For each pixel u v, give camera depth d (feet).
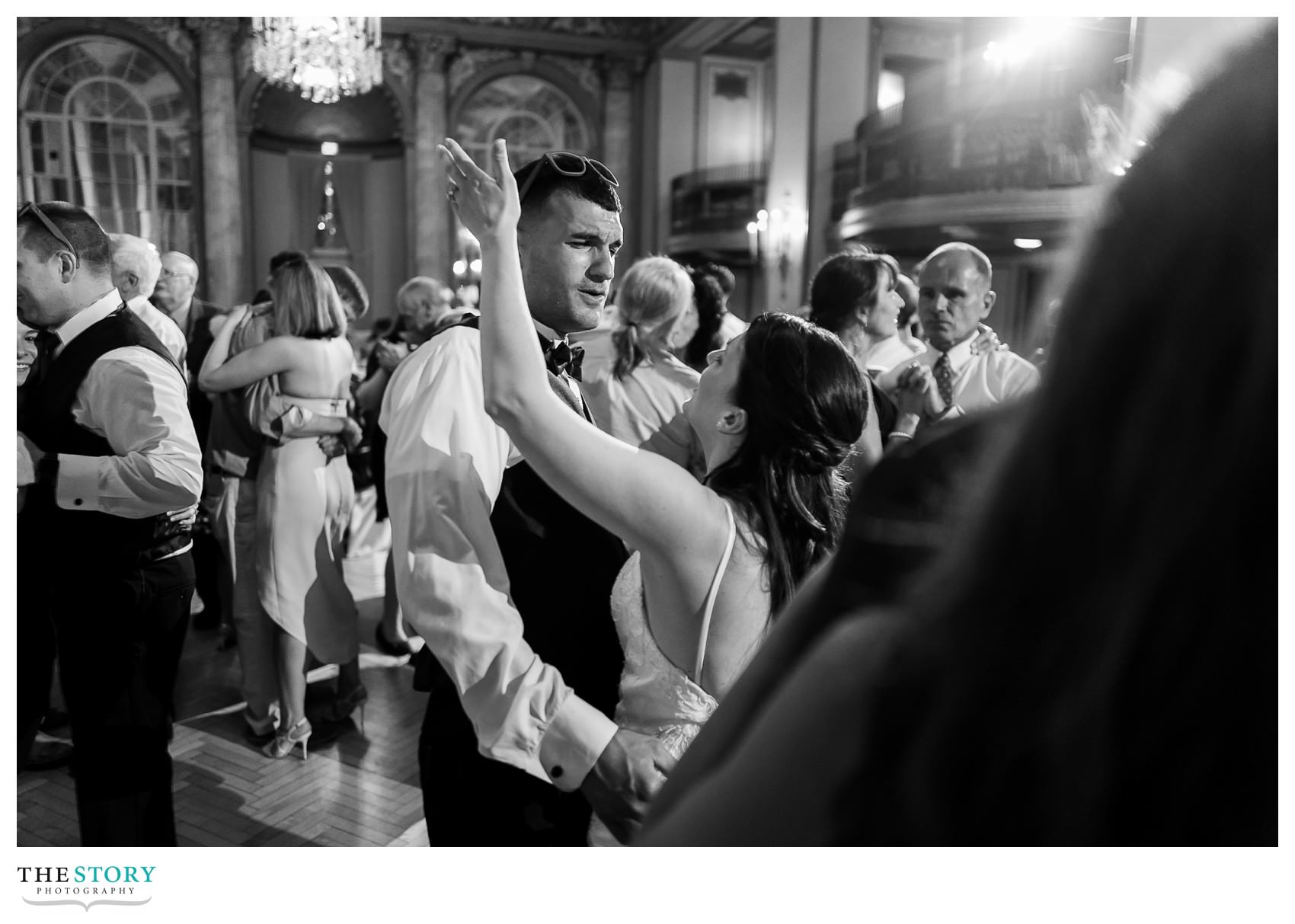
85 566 6.35
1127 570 0.94
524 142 55.36
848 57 45.06
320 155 57.06
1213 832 0.99
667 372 8.83
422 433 4.74
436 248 53.31
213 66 48.67
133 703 6.52
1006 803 1.04
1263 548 0.91
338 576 10.55
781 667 1.46
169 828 6.70
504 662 4.50
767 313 4.44
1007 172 33.63
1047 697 1.00
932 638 1.07
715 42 53.62
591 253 5.32
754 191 52.70
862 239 42.57
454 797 5.26
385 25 51.37
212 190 49.32
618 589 4.66
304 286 9.97
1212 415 0.88
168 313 13.85
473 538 4.66
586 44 54.75
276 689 11.12
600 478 4.01
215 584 14.11
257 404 9.93
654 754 4.25
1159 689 0.96
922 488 1.44
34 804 9.00
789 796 1.19
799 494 4.17
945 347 9.41
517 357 4.05
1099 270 0.95
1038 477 0.98
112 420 6.36
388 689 12.17
